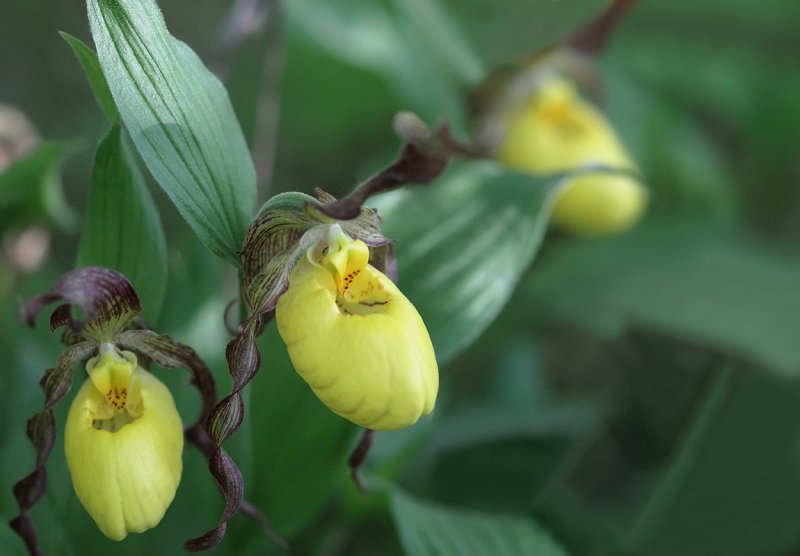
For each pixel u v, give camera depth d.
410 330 0.41
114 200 0.43
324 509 0.50
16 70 0.88
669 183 0.77
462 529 0.47
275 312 0.43
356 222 0.43
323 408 0.46
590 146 0.66
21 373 0.50
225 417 0.41
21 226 0.55
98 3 0.40
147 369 0.43
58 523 0.46
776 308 0.60
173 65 0.41
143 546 0.47
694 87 0.83
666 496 0.51
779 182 0.85
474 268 0.47
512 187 0.48
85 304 0.40
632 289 0.64
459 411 0.61
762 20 0.82
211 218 0.42
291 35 0.65
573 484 0.71
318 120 0.80
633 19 0.84
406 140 0.41
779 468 0.51
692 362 0.75
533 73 0.66
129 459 0.41
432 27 0.62
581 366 0.78
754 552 0.50
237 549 0.47
